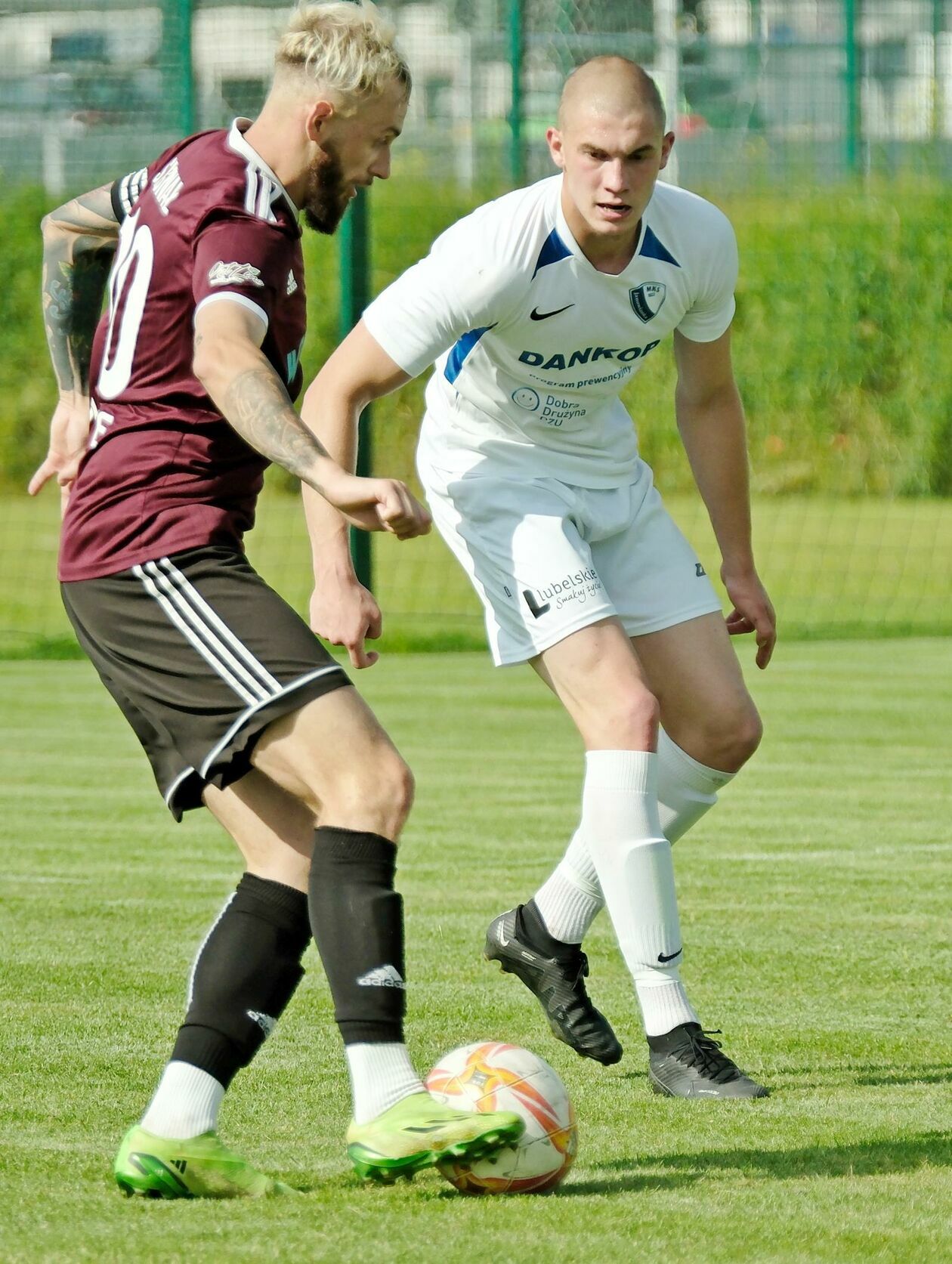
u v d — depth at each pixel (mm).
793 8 61406
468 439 13594
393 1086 9750
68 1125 11164
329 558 10789
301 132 10180
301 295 10227
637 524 13648
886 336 62188
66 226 11641
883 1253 8742
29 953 16359
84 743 29891
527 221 12492
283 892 10141
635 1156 10680
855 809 24328
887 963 16109
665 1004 12492
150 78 54719
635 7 57562
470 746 29609
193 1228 9102
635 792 12406
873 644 42531
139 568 10047
